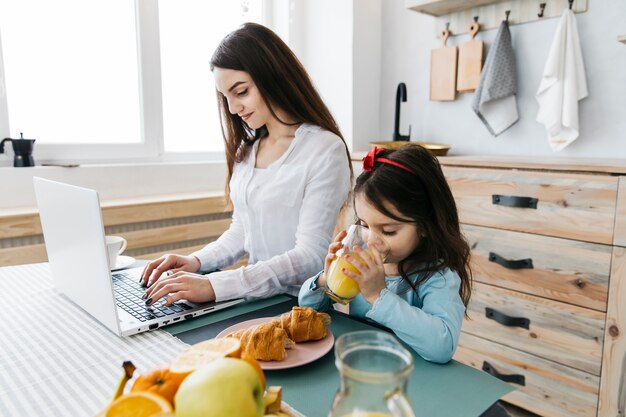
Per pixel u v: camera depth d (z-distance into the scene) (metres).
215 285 0.94
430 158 0.94
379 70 2.62
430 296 0.86
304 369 0.66
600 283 1.42
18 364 0.68
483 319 1.72
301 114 1.21
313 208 1.13
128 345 0.74
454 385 0.63
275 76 1.14
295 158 1.19
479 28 2.12
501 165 1.61
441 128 2.38
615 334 1.40
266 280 1.00
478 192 1.68
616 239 1.37
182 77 2.42
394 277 0.97
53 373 0.65
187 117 2.47
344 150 1.21
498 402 0.60
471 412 0.57
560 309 1.52
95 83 2.12
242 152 1.33
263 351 0.66
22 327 0.82
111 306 0.76
